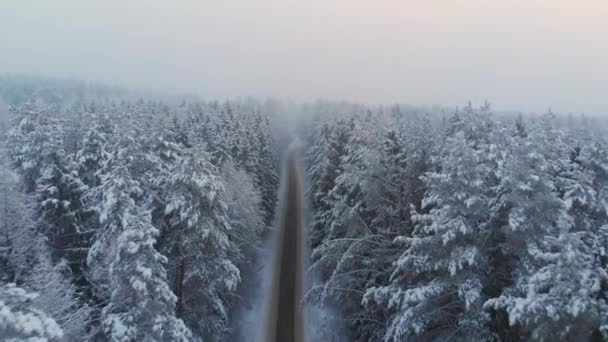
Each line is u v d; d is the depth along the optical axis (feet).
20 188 71.61
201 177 54.29
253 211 106.63
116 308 42.88
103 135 85.81
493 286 45.03
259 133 169.37
